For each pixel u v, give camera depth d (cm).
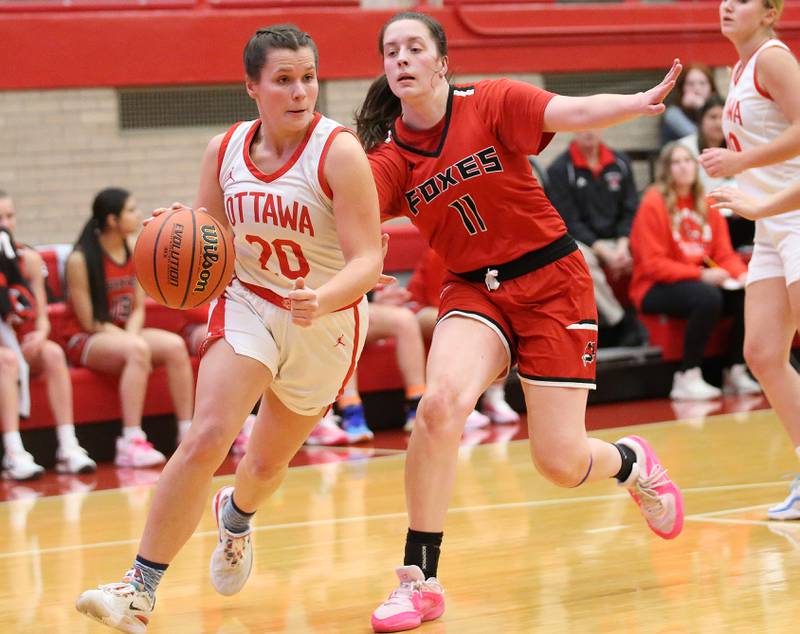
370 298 2269
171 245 897
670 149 2414
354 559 1204
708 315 2386
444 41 1005
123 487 1805
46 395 2048
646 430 2033
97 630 993
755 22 1234
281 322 933
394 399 2292
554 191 2489
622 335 2544
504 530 1302
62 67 2658
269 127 913
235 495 1034
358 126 1052
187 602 1062
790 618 900
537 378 1015
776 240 1230
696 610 940
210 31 2736
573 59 3002
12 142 2648
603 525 1304
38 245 2680
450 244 1029
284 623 977
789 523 1252
